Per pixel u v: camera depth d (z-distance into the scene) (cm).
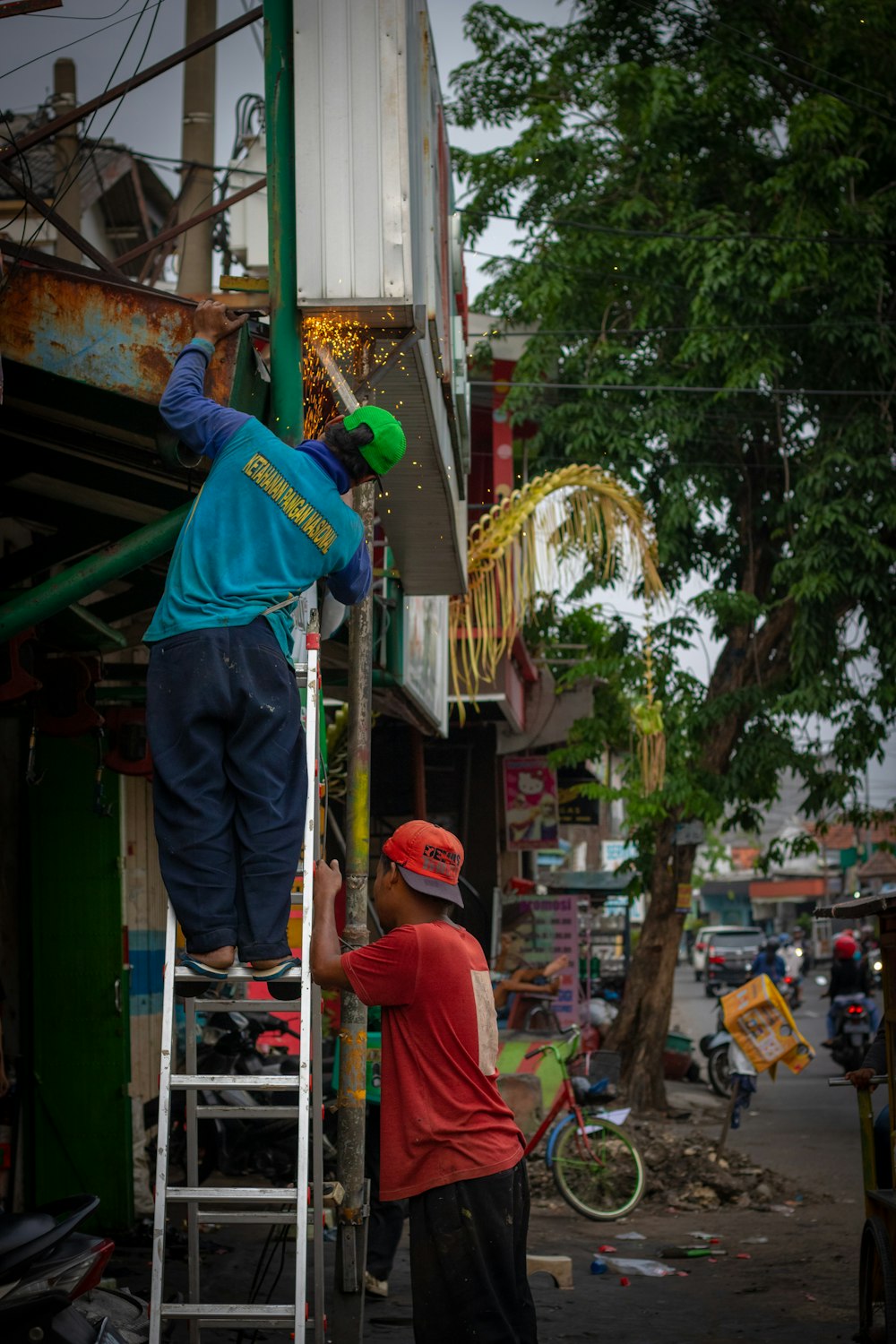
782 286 1420
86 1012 791
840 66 1577
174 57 526
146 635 384
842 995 1806
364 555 423
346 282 504
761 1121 1458
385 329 526
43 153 1548
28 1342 390
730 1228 927
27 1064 784
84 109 517
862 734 1493
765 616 1578
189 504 467
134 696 705
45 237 1534
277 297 506
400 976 389
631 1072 1519
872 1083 576
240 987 858
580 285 1577
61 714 631
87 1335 407
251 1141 809
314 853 409
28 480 639
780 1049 1116
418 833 416
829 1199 1029
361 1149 543
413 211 530
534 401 1576
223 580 381
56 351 474
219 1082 356
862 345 1458
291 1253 757
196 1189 352
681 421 1503
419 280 542
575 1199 956
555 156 1600
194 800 365
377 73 513
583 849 4025
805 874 6288
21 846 801
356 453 406
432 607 1037
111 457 573
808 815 1562
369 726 565
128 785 912
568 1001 1563
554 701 1594
